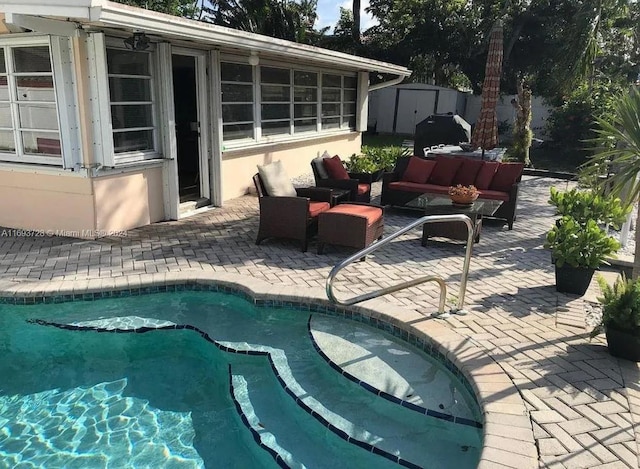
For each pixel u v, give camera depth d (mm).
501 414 3047
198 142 8203
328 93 12406
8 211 6758
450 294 4973
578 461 2666
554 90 19141
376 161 11305
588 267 4871
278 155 10508
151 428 3463
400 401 3463
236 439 3375
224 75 8414
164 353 4523
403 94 23266
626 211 5227
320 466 3043
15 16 5062
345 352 4148
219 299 5254
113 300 5062
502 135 22766
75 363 4297
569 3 20734
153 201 7191
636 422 3002
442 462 3000
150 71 6711
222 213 7980
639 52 19156
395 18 24703
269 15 26344
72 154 6062
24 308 4871
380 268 5723
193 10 26422
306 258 5988
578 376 3494
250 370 4148
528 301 4828
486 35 22281
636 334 3609
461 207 6523
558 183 11891
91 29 5711
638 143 4160
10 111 6348
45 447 3234
